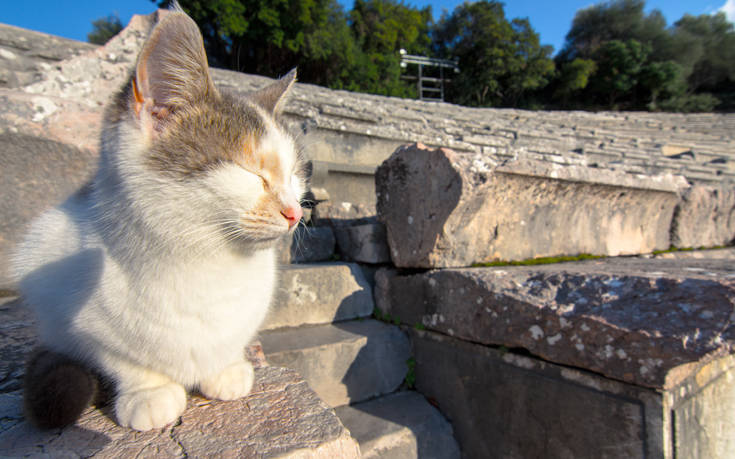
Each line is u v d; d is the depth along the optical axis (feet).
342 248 2.61
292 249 2.50
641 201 2.67
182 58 0.94
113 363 0.90
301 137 1.28
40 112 1.71
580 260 2.25
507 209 2.03
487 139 5.64
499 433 1.68
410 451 1.70
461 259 1.95
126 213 0.87
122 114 0.93
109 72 2.81
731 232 3.62
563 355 1.41
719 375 1.47
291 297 2.04
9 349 1.22
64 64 2.68
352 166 3.64
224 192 0.91
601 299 1.36
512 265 2.00
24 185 1.68
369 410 1.85
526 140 6.77
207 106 0.97
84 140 1.77
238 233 0.92
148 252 0.86
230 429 0.87
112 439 0.82
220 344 0.93
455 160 1.78
